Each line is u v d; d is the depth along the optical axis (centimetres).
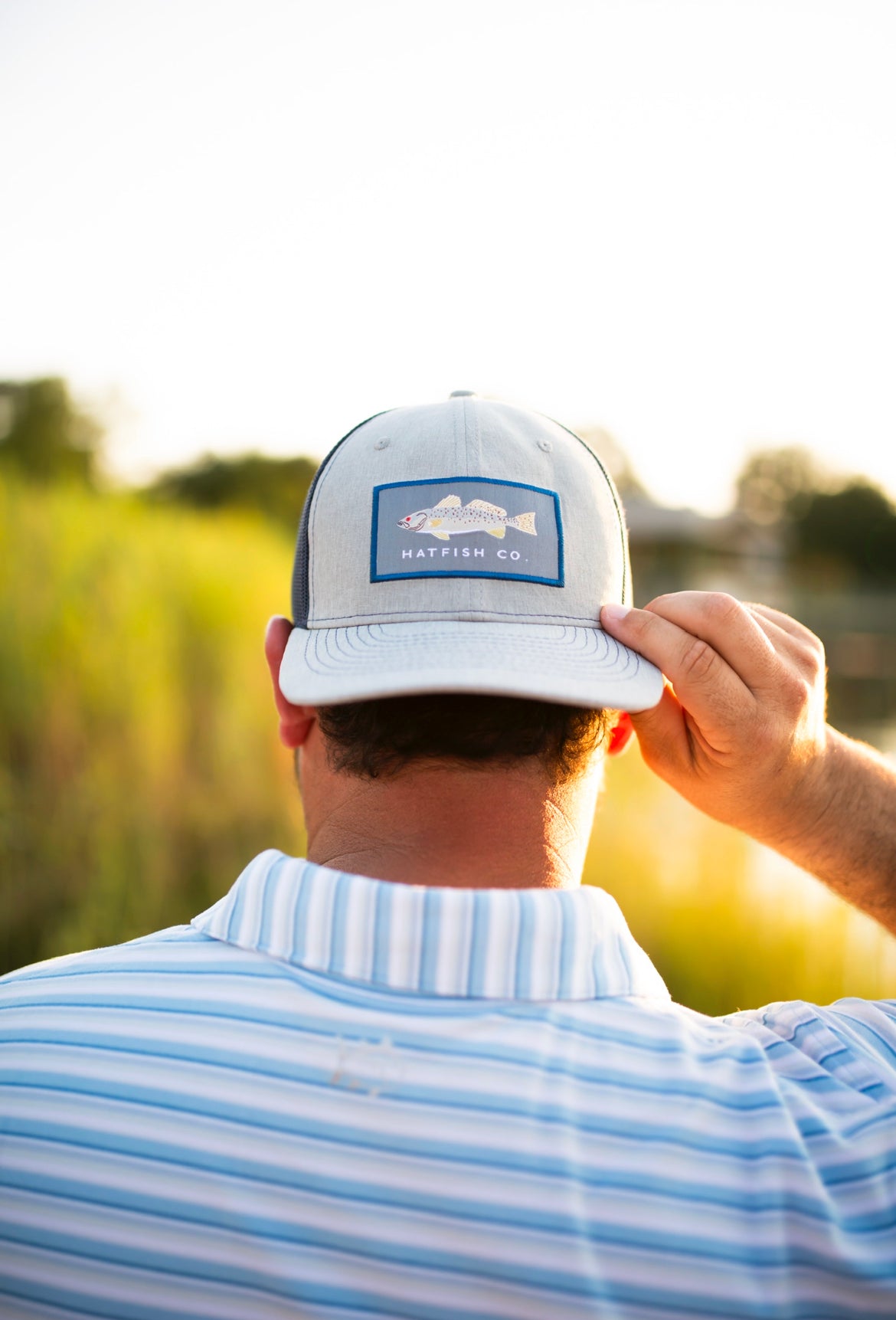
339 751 79
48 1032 72
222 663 509
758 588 3503
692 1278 62
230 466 2869
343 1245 63
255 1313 64
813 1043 75
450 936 68
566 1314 61
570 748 80
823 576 4434
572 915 70
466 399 95
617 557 92
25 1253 67
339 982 69
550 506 88
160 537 581
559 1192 63
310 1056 67
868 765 102
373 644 81
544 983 68
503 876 76
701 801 101
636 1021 70
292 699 79
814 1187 64
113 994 73
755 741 92
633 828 465
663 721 98
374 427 93
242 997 70
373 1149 64
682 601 89
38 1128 69
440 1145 64
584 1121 65
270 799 482
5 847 381
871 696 1962
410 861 76
